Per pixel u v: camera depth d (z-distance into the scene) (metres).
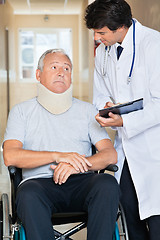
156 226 1.86
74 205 1.85
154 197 1.85
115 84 2.02
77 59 10.35
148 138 1.90
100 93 2.21
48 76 1.95
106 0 1.71
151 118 1.79
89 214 1.67
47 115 1.96
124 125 1.80
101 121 1.82
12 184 1.79
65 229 2.68
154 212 1.83
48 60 1.97
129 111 1.82
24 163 1.84
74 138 1.96
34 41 10.21
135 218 2.03
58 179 1.80
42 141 1.93
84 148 1.99
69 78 1.98
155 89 1.83
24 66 10.23
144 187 1.89
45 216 1.63
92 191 1.69
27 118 1.96
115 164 1.97
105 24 1.72
